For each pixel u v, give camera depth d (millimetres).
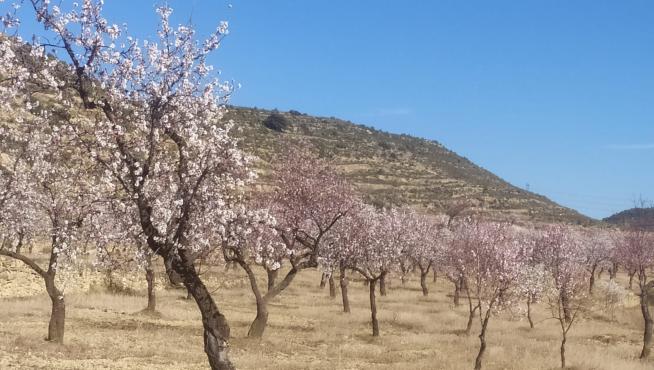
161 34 11797
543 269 36906
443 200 119562
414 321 35875
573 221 117562
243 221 13352
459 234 48906
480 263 27766
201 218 12094
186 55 11773
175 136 11906
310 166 29203
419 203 113062
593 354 26312
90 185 12047
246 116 141125
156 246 11922
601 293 46719
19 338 20188
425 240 50531
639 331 36906
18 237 21375
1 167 17484
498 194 144875
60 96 11359
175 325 28172
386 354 24922
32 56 11125
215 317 12586
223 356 12555
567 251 39906
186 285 12477
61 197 17547
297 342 26453
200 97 12047
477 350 26859
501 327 35938
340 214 26828
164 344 22766
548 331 34781
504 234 34375
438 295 52094
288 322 32469
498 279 26969
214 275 48281
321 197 28812
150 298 31094
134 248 13133
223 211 12234
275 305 39625
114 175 11500
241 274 52594
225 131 12289
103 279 38406
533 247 39812
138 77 11508
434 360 23516
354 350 25297
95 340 22156
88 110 11742
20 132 13555
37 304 30062
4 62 10688
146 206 11523
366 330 31859
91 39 11305
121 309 31438
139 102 11805
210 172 11797
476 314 41031
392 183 132375
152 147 11398
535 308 45344
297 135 150375
